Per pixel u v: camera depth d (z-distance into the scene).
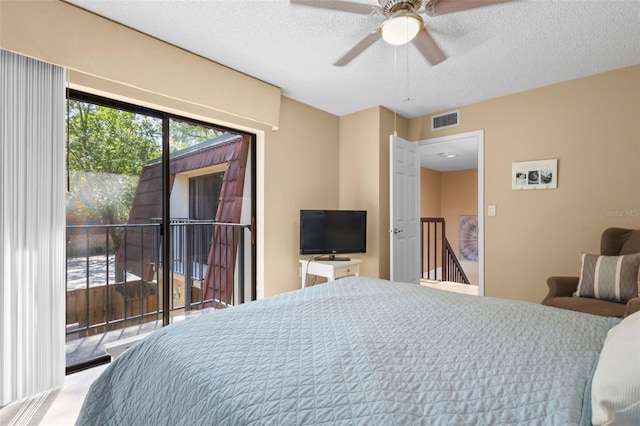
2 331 1.80
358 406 0.73
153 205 2.64
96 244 2.39
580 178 2.94
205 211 3.02
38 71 1.92
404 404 0.73
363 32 2.24
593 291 2.31
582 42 2.33
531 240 3.21
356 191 3.90
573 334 1.12
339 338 1.09
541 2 1.88
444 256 5.84
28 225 1.88
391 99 3.51
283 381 0.83
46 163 1.95
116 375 1.13
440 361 0.92
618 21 2.07
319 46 2.43
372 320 1.27
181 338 1.13
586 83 2.91
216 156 3.09
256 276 3.36
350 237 3.52
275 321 1.26
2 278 1.80
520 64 2.69
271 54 2.55
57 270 1.99
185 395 0.90
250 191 3.35
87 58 2.02
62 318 2.01
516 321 1.26
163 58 2.37
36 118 1.92
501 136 3.40
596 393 0.68
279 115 3.29
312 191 3.74
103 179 2.39
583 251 2.92
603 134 2.83
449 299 1.58
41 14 1.85
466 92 3.30
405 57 2.58
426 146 4.08
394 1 1.67
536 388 0.78
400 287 1.83
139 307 2.61
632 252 2.38
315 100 3.56
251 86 2.93
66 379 2.12
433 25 2.11
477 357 0.95
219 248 3.12
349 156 3.99
